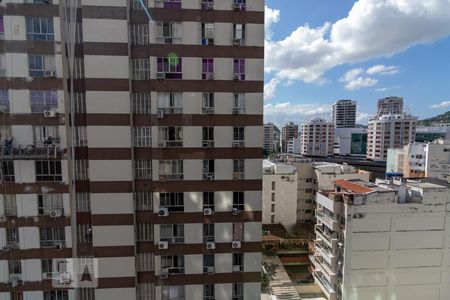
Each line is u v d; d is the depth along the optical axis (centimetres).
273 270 3747
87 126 1501
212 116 1592
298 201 5269
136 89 1552
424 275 2548
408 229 2512
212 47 1559
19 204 1522
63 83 1486
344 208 2581
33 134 1493
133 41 1532
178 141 1591
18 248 1545
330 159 9531
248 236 1672
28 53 1462
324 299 3052
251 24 1566
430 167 5288
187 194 1620
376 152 9369
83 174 1569
